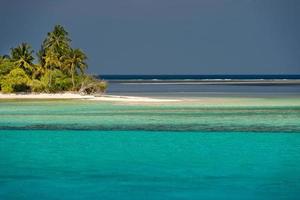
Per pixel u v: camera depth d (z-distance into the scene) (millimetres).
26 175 38812
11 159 45719
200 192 33625
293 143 55375
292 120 78750
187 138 59250
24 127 69688
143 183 36062
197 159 45594
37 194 33188
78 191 33875
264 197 32438
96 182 36438
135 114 87688
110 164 43250
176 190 34125
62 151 50156
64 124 73062
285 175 38688
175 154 48344
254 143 55344
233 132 64688
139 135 61875
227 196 32719
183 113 89688
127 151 50156
